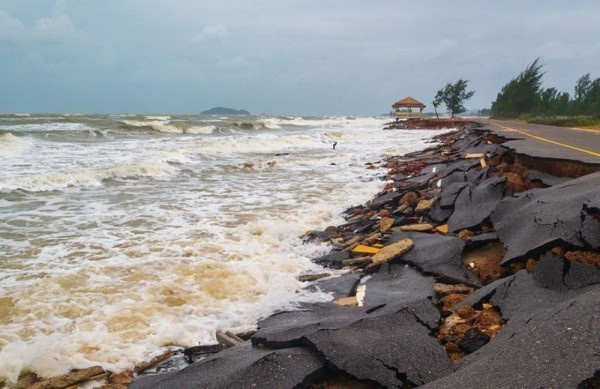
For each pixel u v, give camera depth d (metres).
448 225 8.15
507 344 3.31
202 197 12.34
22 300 5.33
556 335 3.11
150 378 3.82
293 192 13.33
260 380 3.39
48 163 17.02
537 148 12.20
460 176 11.66
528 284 4.59
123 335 4.61
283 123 64.06
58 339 4.46
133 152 21.33
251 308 5.36
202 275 6.25
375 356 3.57
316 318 4.77
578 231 4.90
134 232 8.52
